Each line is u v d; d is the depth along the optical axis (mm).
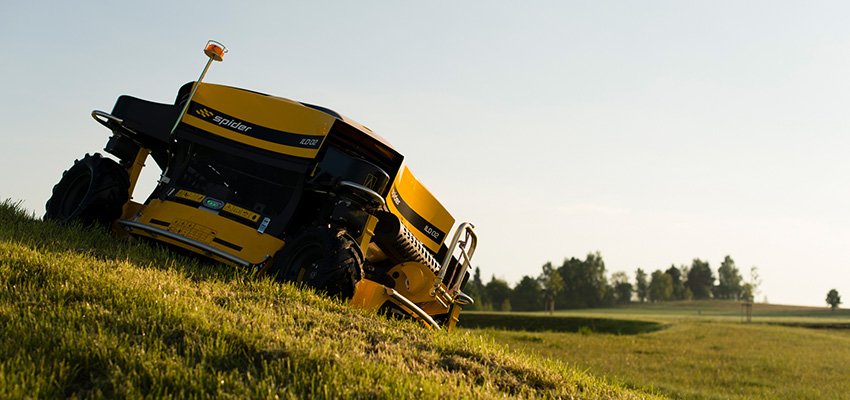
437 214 10445
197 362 4266
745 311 171000
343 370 4434
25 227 7371
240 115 7996
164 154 8594
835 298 173875
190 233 7281
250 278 6566
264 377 4207
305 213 7609
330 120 7535
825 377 20312
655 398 6875
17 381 3576
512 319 66250
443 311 9461
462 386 4699
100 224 7859
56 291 5008
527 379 5629
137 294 5168
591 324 61375
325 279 6531
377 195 7078
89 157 8242
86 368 3965
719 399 13523
